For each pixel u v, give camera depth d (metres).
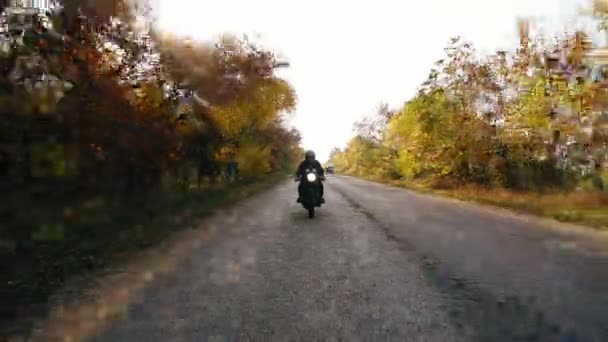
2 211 11.14
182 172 22.56
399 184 55.47
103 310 6.46
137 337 5.40
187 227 15.15
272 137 46.75
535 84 31.88
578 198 23.80
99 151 14.45
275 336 5.37
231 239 12.65
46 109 11.70
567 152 30.95
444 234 13.59
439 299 6.85
